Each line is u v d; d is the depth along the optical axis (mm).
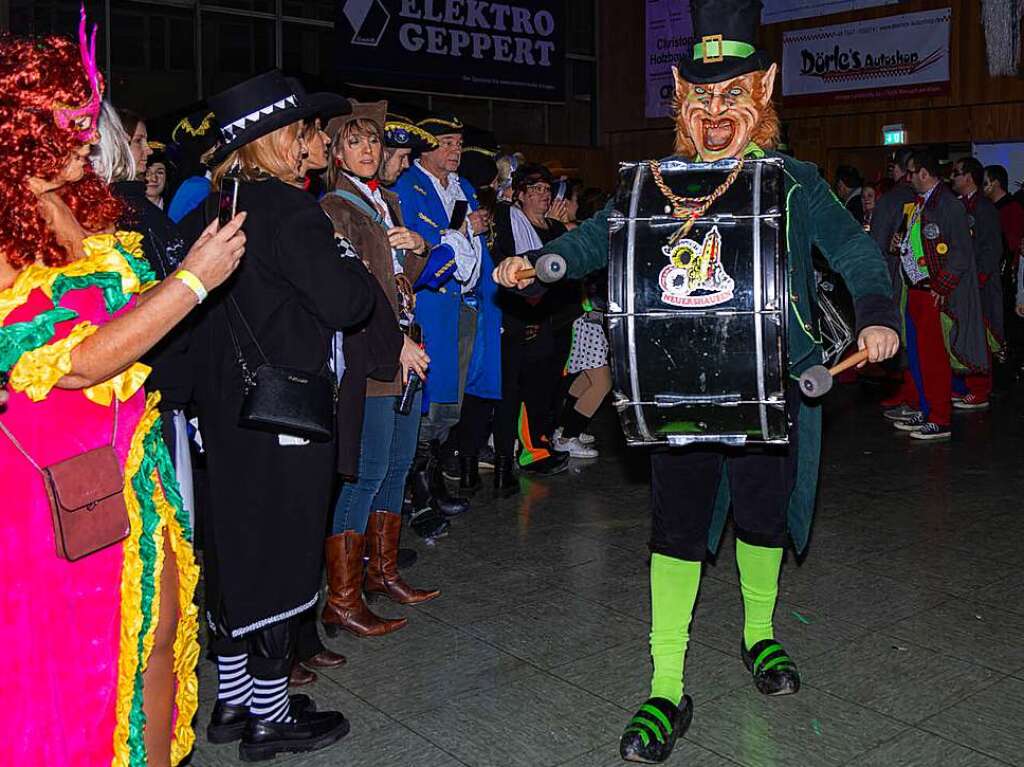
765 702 3107
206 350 2719
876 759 2785
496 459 5457
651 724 2816
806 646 3492
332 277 2631
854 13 12094
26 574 1938
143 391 2127
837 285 3119
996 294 7871
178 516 2201
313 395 2660
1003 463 6008
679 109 2957
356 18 12969
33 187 1954
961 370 7305
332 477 2814
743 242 2490
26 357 1883
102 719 2016
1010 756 2795
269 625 2752
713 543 3197
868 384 8375
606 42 14961
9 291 1907
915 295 6633
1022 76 10078
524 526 4852
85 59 1975
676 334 2512
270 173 2783
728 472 3061
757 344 2477
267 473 2703
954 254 6488
